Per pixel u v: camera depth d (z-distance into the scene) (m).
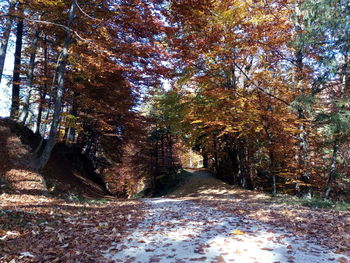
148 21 11.06
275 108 16.19
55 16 12.34
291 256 4.23
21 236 4.88
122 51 11.54
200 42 14.09
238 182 24.48
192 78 17.06
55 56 17.02
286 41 13.78
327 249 4.69
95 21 11.12
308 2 12.45
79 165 21.38
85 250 4.52
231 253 4.39
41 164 12.04
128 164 32.91
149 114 30.19
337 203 11.02
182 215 8.95
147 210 10.39
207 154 29.69
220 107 16.98
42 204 8.59
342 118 11.72
